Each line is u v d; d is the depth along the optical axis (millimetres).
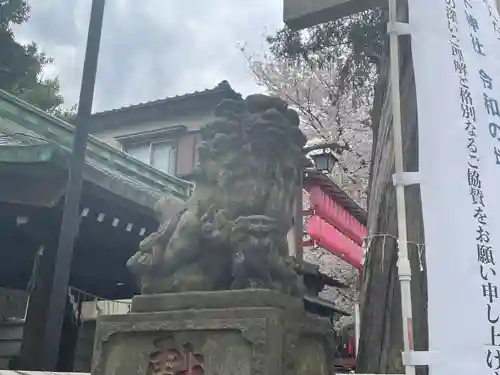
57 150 7199
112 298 11000
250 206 3377
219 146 3564
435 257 3264
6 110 8031
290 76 15812
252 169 3473
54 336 6309
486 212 3367
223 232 3275
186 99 14898
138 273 3451
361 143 15391
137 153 15445
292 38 10180
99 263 9875
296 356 3080
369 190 8844
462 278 3209
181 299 3154
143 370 3064
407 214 5395
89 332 10188
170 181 10375
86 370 9930
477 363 3092
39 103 13930
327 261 16266
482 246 3281
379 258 6754
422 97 3580
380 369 6117
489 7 4137
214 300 3072
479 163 3471
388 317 6098
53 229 7961
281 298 3105
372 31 9000
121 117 15836
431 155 3461
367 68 10188
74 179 7012
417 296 5125
